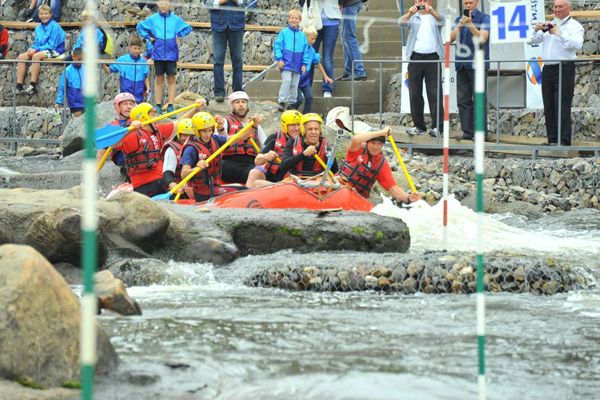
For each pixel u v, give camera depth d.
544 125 39.22
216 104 39.28
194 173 28.02
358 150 28.08
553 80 35.91
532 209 33.22
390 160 36.25
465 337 14.69
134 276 20.42
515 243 25.39
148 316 15.97
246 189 26.81
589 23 44.28
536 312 16.97
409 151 38.00
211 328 15.04
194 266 21.08
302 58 39.97
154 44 39.06
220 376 12.21
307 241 22.83
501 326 15.63
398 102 44.28
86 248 7.98
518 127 39.66
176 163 29.38
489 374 12.51
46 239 20.91
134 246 21.53
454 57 37.47
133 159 30.44
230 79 49.28
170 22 39.22
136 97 41.81
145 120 30.67
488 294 19.03
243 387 11.73
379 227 23.33
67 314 11.58
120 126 31.66
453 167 36.25
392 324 15.65
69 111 46.03
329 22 42.34
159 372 12.16
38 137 46.28
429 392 11.64
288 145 28.91
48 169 38.44
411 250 23.98
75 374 11.36
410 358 13.28
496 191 33.88
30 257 11.59
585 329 15.45
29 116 46.47
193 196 28.83
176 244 22.06
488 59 38.22
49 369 11.27
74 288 20.14
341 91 44.28
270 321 15.77
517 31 38.56
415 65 37.44
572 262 20.78
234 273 20.62
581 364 13.10
